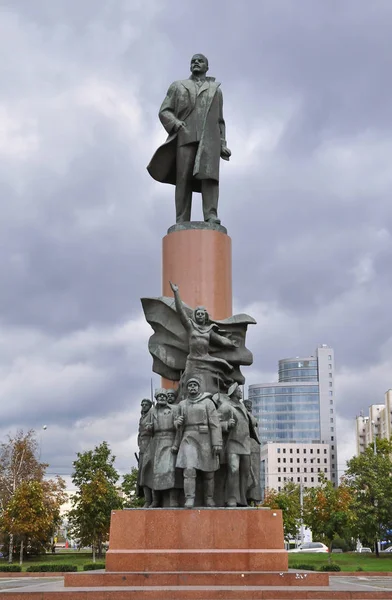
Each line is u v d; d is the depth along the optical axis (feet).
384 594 41.78
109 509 150.71
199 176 64.03
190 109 65.41
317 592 41.81
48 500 178.50
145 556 48.78
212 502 52.08
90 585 45.42
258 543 49.78
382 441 192.34
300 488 236.22
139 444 56.18
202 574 45.98
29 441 186.70
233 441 53.78
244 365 59.62
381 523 171.42
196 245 62.08
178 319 59.57
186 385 56.08
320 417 538.88
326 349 552.82
